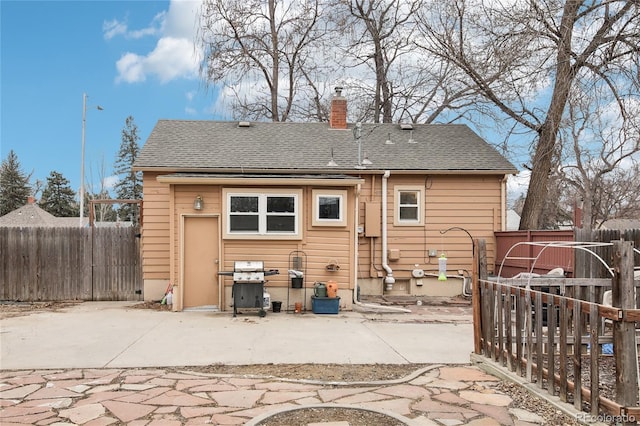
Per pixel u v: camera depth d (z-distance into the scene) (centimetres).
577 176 2575
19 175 4981
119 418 468
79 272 1330
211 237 1181
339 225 1191
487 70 1534
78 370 641
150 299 1311
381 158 1461
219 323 995
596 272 1051
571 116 1469
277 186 1179
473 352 696
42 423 454
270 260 1177
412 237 1441
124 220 5262
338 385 576
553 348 511
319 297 1138
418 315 1127
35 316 1073
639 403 446
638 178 2597
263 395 537
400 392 550
